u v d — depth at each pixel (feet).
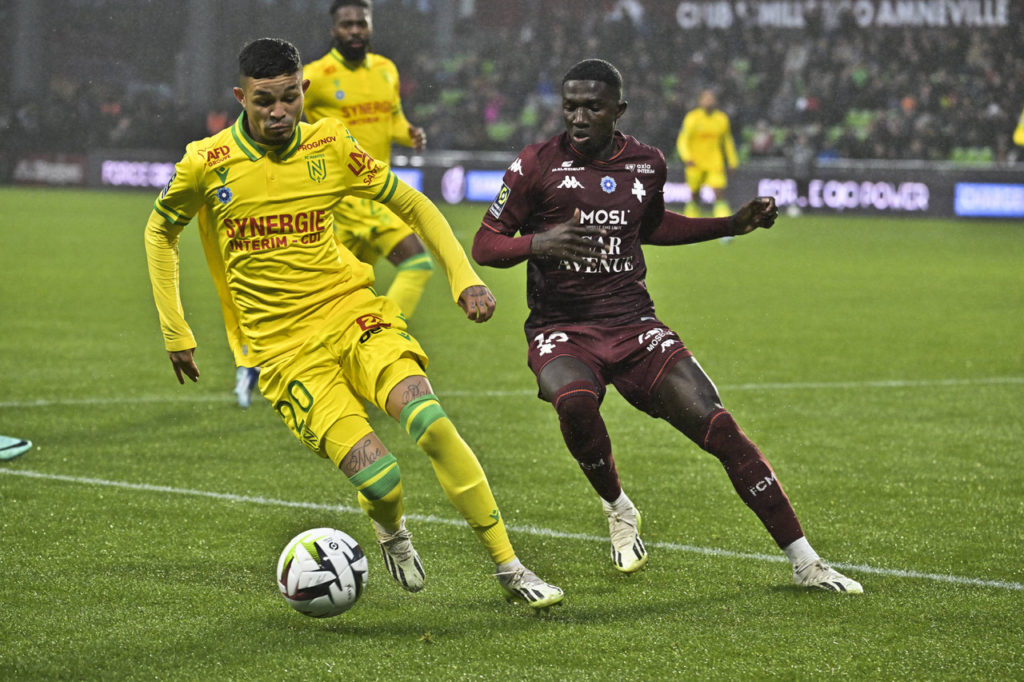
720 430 29.81
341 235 59.06
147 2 273.13
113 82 276.62
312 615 26.68
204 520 36.17
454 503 28.17
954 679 24.43
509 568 28.53
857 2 247.50
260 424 50.42
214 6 250.57
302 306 28.78
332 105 60.29
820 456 46.16
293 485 40.65
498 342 76.28
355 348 28.32
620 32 252.42
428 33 275.39
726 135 161.79
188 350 29.27
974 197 189.37
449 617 28.07
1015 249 146.41
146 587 29.81
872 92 232.53
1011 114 223.92
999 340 78.23
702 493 40.32
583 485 41.42
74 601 28.68
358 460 27.86
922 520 37.22
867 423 52.47
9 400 54.80
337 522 36.35
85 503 37.78
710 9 255.09
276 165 28.37
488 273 131.13
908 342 77.10
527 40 267.18
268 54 27.22
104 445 46.16
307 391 28.48
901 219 193.47
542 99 245.45
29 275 106.01
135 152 224.94
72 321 80.89
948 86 230.07
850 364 68.59
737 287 108.78
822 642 26.40
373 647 26.02
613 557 31.86
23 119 239.09
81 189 229.45
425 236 29.53
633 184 31.81
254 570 31.37
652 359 30.91
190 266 123.65
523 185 31.58
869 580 31.07
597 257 31.58
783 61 244.22
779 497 30.09
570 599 29.53
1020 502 39.42
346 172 29.14
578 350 31.24
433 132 236.02
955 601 29.30
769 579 31.14
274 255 28.60
